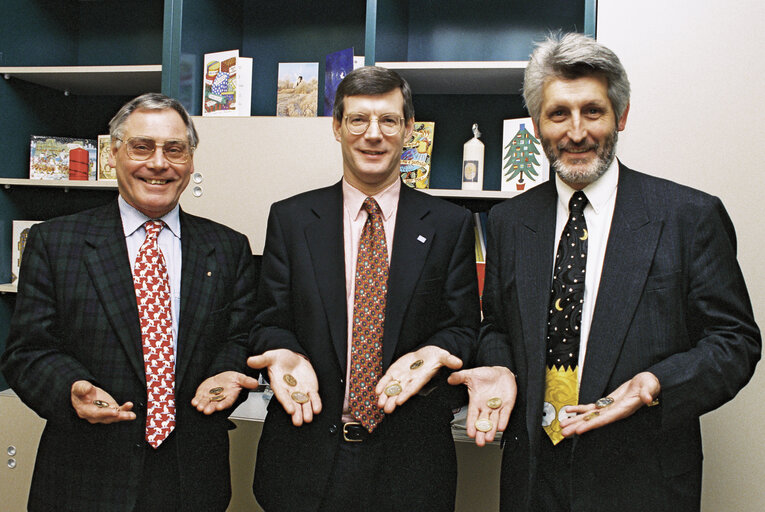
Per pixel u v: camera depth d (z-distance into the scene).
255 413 2.02
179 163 1.45
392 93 1.44
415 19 2.40
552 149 1.27
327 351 1.41
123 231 1.47
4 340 2.55
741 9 1.81
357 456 1.39
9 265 2.54
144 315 1.41
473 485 1.88
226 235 1.60
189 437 1.41
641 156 1.87
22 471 2.18
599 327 1.20
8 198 2.52
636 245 1.21
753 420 1.78
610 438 1.20
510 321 1.36
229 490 1.51
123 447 1.35
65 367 1.32
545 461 1.26
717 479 1.81
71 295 1.39
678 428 1.21
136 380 1.38
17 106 2.49
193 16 2.21
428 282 1.45
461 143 2.39
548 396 1.27
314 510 1.36
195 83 2.27
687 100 1.84
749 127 1.80
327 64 2.20
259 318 1.52
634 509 1.17
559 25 2.29
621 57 1.88
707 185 1.83
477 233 2.17
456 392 1.43
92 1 2.71
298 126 2.09
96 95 2.70
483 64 2.02
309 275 1.45
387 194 1.53
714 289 1.17
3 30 2.41
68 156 2.54
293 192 2.10
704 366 1.12
